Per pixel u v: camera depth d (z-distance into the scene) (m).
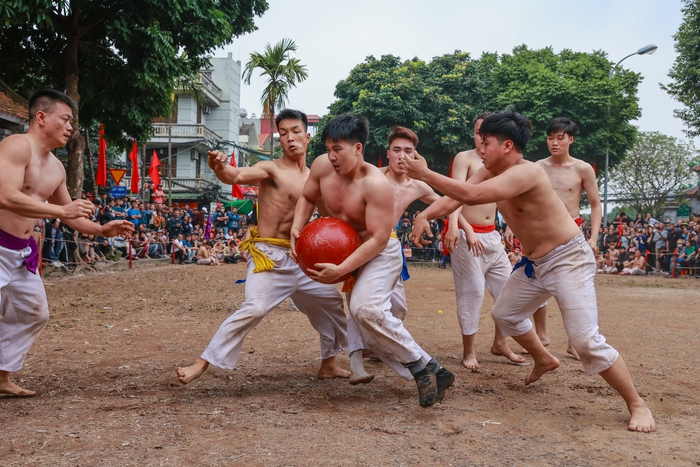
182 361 5.32
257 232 4.37
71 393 4.17
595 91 25.67
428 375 3.76
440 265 21.97
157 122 33.41
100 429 3.32
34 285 4.11
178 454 2.94
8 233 3.90
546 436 3.37
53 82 15.81
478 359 5.66
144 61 14.43
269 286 4.19
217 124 37.59
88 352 5.71
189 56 15.90
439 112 25.62
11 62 15.51
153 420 3.49
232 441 3.14
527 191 3.74
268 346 6.09
